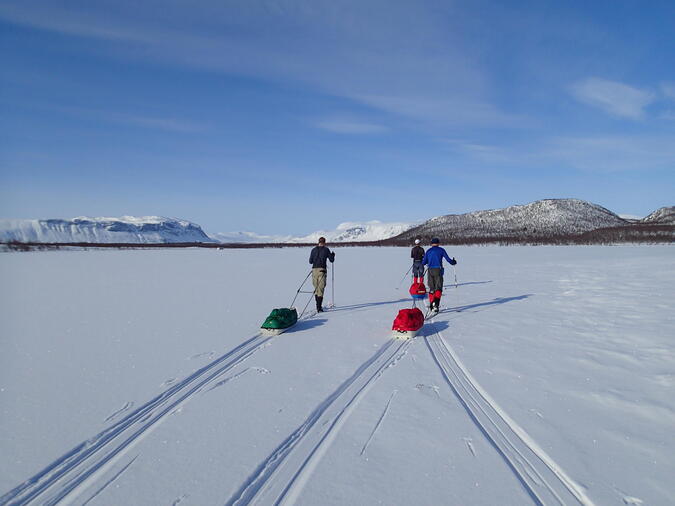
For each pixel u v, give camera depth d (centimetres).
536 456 348
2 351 657
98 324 848
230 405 453
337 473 325
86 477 326
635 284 1305
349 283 1560
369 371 559
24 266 2434
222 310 1002
